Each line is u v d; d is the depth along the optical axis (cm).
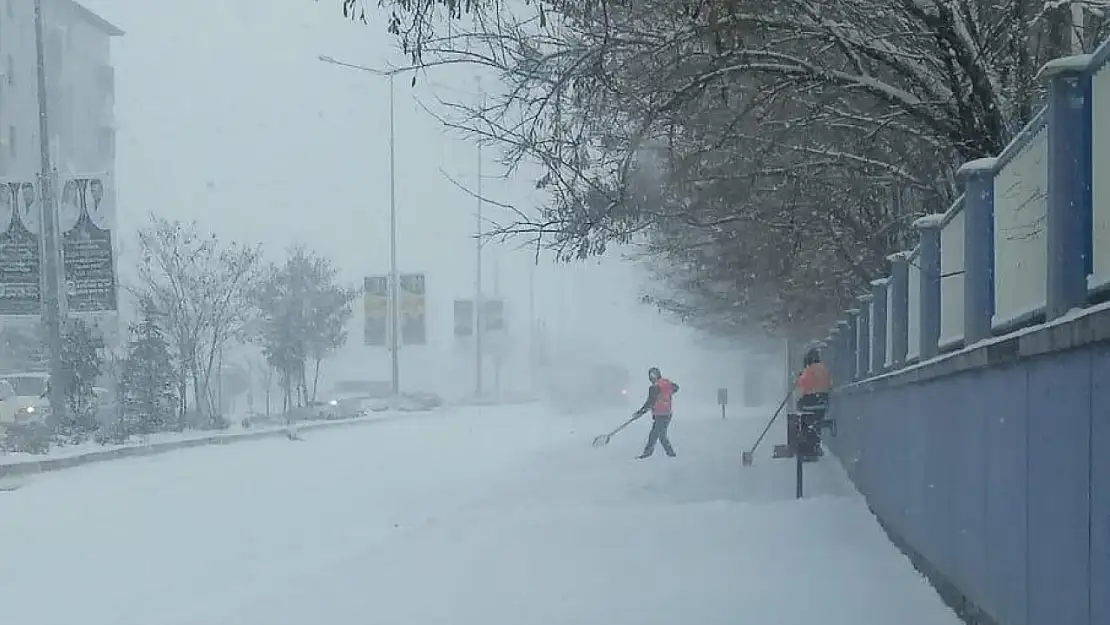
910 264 1205
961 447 838
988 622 742
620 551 1181
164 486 2059
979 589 771
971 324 822
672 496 1772
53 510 1705
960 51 1090
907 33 1135
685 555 1145
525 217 1277
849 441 1988
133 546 1346
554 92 1121
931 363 943
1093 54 564
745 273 1884
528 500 1767
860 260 1748
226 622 892
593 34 1083
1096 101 567
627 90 1116
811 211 1479
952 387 877
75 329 3100
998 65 1151
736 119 1141
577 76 1102
